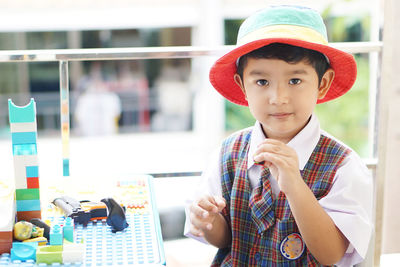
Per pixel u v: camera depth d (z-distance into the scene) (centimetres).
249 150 122
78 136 759
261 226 115
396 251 240
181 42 778
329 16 647
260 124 121
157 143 750
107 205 109
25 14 689
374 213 150
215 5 674
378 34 144
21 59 134
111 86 777
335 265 116
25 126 105
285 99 106
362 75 659
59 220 109
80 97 765
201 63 760
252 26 112
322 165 113
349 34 648
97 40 753
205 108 729
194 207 110
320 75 111
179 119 801
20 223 100
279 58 104
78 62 759
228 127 733
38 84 749
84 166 645
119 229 107
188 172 146
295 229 112
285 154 102
